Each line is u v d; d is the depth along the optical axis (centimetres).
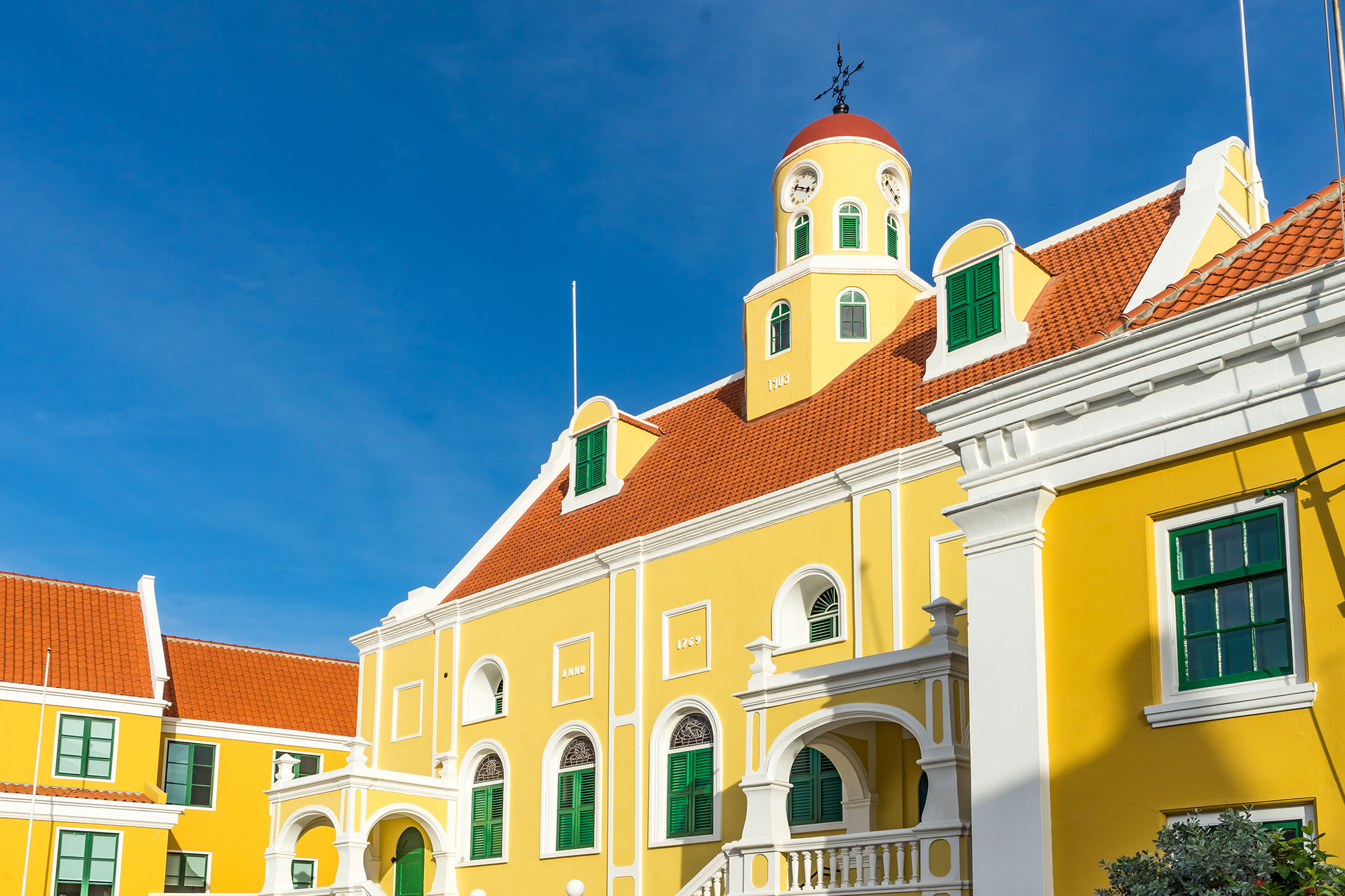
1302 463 1218
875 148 2984
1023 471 1434
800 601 2366
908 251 3062
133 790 3472
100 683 3531
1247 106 2342
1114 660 1320
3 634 3534
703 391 3219
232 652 4175
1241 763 1200
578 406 3231
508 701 2911
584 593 2791
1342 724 1142
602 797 2588
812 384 2753
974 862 1376
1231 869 1051
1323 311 1198
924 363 2522
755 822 1880
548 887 2648
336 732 4069
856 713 1812
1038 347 2245
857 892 1705
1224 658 1248
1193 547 1295
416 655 3250
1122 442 1345
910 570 2159
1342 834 1122
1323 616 1177
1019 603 1398
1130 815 1270
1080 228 2597
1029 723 1359
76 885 3297
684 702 2469
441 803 2950
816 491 2347
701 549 2548
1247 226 2238
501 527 3353
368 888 2770
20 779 3331
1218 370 1279
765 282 2938
